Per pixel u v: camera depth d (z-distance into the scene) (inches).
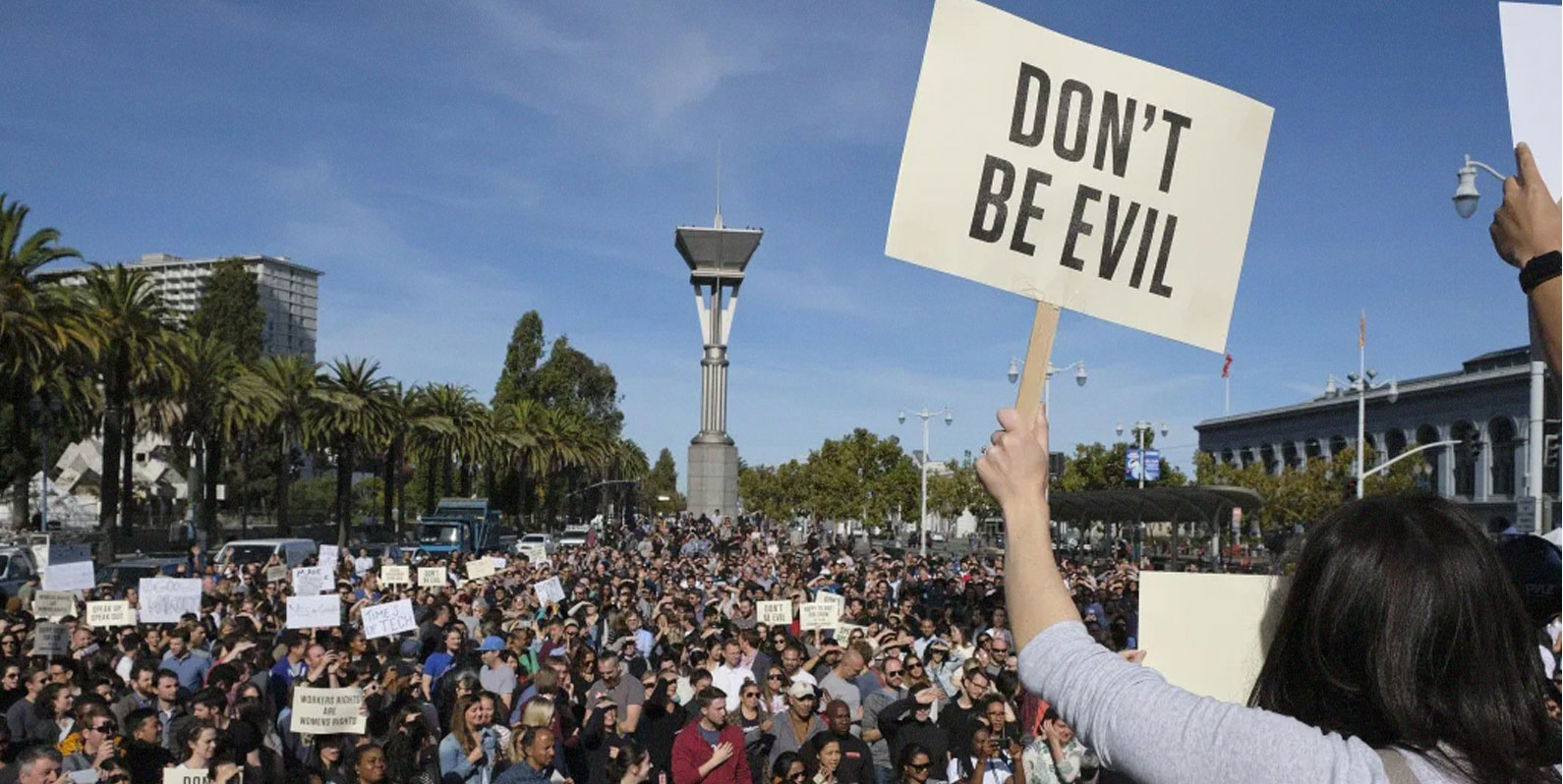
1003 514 67.6
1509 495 2294.5
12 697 418.6
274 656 518.6
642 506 6569.9
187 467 2662.4
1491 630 51.9
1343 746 50.6
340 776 362.6
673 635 653.9
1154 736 53.6
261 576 1056.2
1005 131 94.2
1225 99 96.4
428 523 2134.6
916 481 2834.6
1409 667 51.8
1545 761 52.3
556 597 803.4
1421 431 2600.9
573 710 459.5
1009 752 345.4
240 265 4097.0
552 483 3627.0
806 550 2198.6
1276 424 3169.3
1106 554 1796.3
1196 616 86.9
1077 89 95.0
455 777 371.9
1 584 1079.6
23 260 1432.1
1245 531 2342.5
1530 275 64.5
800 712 398.0
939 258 93.6
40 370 1477.6
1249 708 53.1
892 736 389.4
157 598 613.9
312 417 2251.5
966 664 396.2
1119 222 94.7
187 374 1831.9
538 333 4318.4
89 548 1114.7
